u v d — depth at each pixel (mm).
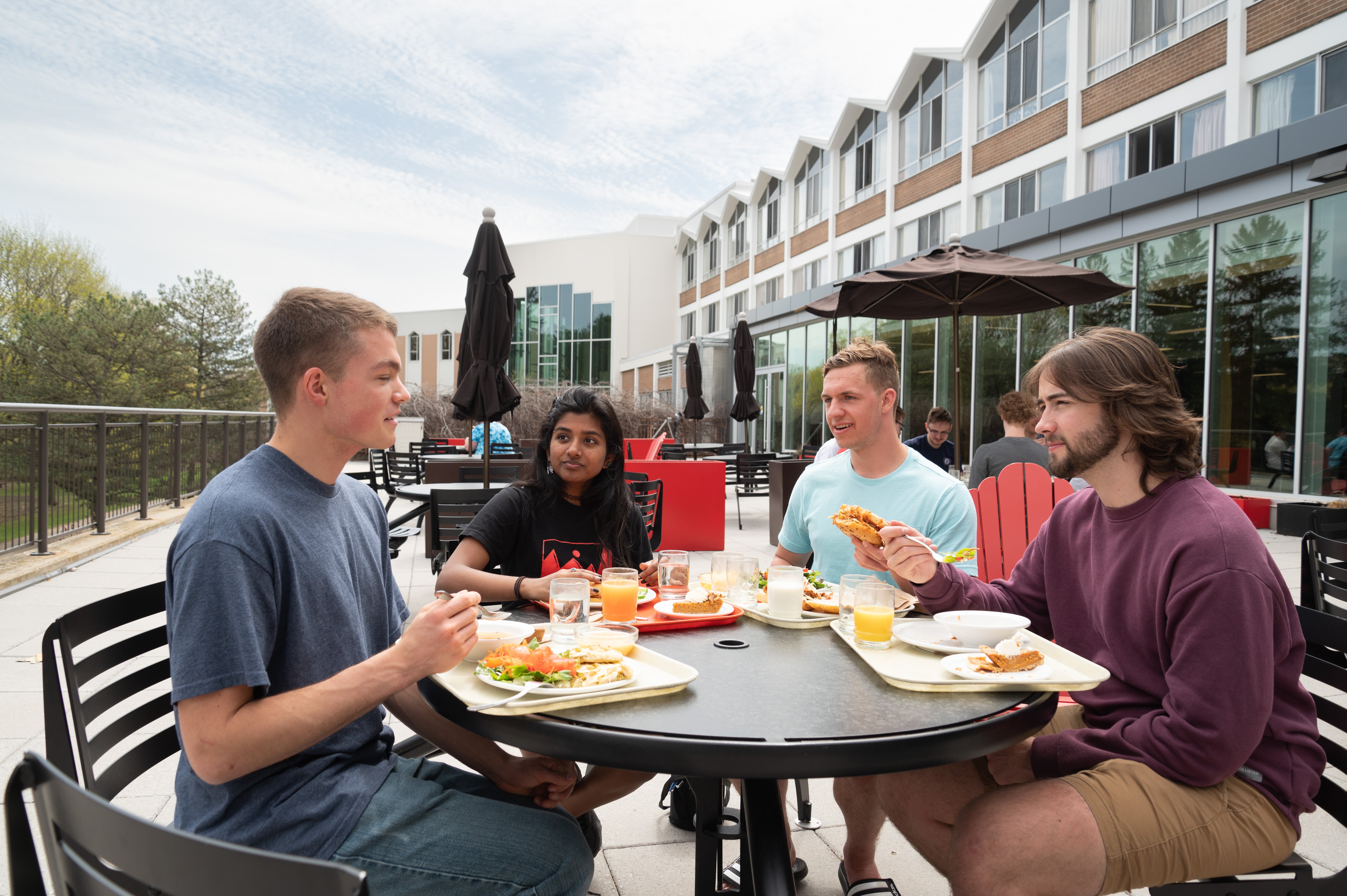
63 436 6574
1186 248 9805
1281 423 8758
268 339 1336
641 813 2535
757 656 1563
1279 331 8758
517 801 1484
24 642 3906
